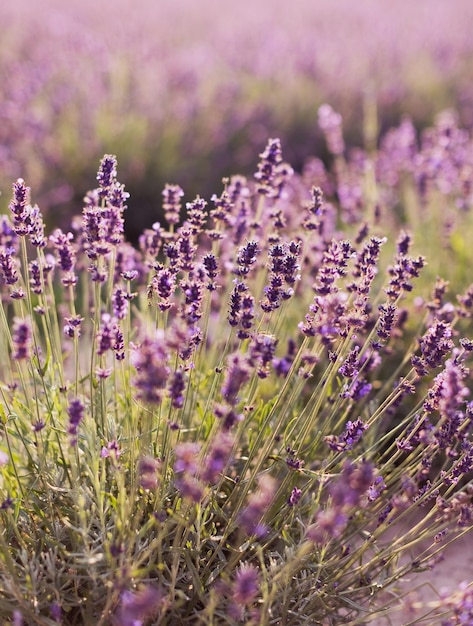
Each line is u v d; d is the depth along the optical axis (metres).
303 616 0.96
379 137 2.54
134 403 0.98
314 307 0.96
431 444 0.97
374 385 1.15
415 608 0.98
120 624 0.90
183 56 2.83
